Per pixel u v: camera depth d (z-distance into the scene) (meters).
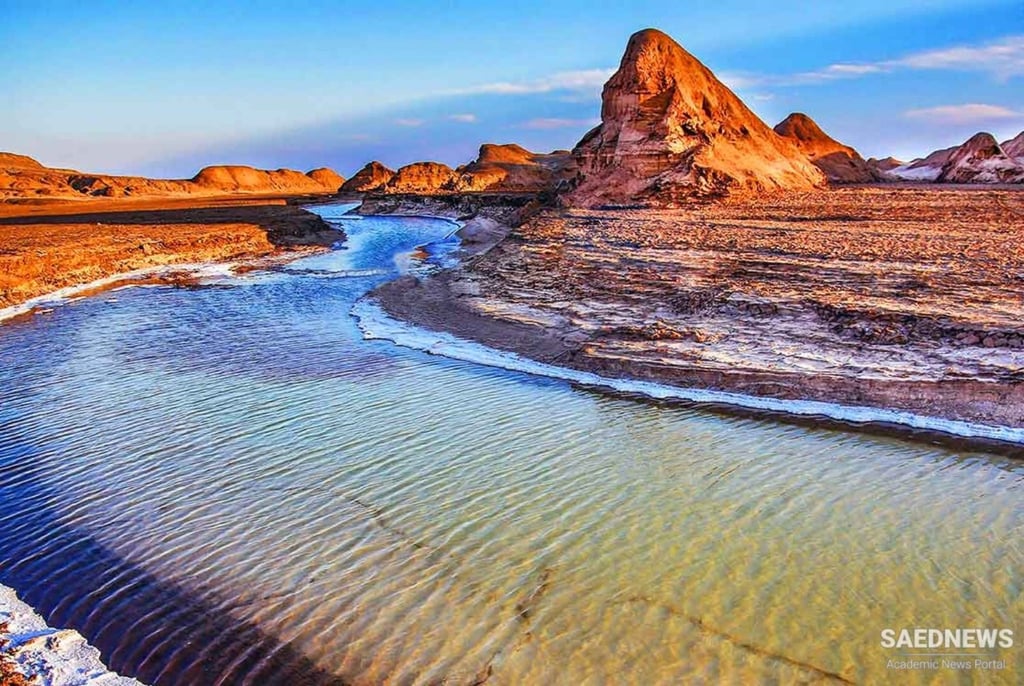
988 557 8.03
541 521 9.16
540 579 7.90
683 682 6.39
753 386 13.30
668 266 21.59
